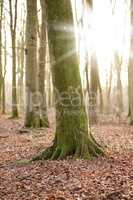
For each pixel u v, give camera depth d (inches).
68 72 422.3
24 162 429.7
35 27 776.3
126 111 1510.8
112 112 1316.4
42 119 800.3
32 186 329.7
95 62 887.7
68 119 424.5
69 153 419.8
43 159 426.3
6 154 501.7
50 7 422.0
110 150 458.0
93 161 400.5
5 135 707.4
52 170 375.9
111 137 611.5
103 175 345.4
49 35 427.8
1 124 934.4
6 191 322.3
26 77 786.8
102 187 309.0
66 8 423.2
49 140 603.2
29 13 775.7
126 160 405.1
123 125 845.8
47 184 331.0
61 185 323.6
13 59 1144.2
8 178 367.9
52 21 422.6
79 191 302.8
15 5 1079.6
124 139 584.7
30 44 773.9
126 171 355.6
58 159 415.2
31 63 776.9
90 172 358.0
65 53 422.0
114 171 357.7
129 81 885.8
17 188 328.8
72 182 329.4
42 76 829.8
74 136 422.9
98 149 423.8
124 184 312.2
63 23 422.0
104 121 930.1
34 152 494.6
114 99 1482.5
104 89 1631.4
